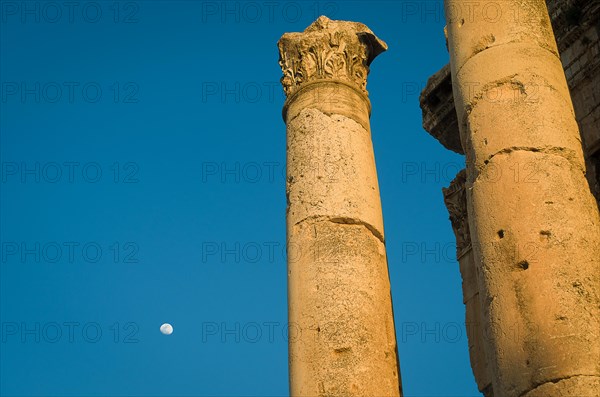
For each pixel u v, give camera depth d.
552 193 13.00
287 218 15.66
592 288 12.35
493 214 13.19
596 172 19.34
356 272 14.69
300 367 14.08
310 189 15.54
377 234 15.40
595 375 11.64
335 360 13.86
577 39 20.41
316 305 14.40
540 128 13.53
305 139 16.20
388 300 14.85
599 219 13.31
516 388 12.00
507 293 12.59
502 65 14.16
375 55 18.28
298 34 17.80
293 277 14.96
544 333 12.03
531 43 14.37
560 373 11.72
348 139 16.19
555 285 12.30
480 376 19.55
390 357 14.23
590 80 20.00
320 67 17.17
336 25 17.78
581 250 12.62
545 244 12.63
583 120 19.88
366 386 13.66
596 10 19.89
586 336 11.91
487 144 13.71
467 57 14.62
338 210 15.25
